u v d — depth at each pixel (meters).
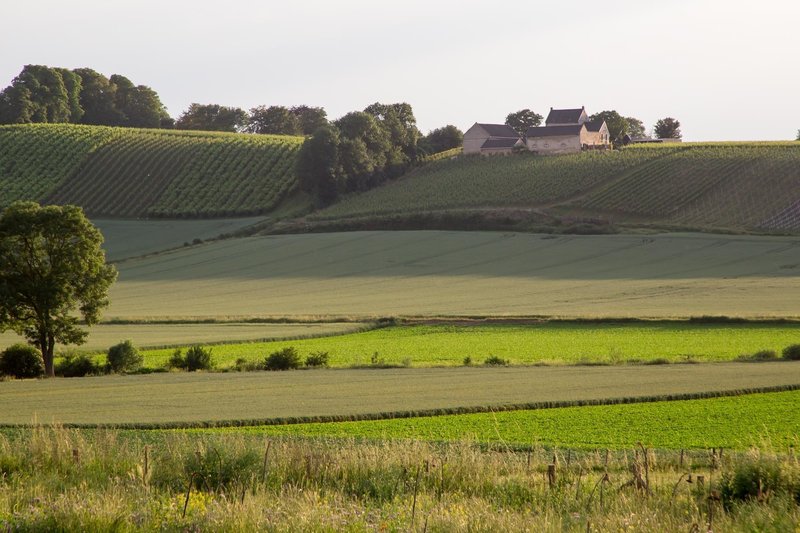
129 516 15.77
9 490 17.72
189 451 21.48
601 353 67.88
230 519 15.37
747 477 18.42
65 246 64.56
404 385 51.72
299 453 21.23
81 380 55.34
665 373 55.81
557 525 15.42
